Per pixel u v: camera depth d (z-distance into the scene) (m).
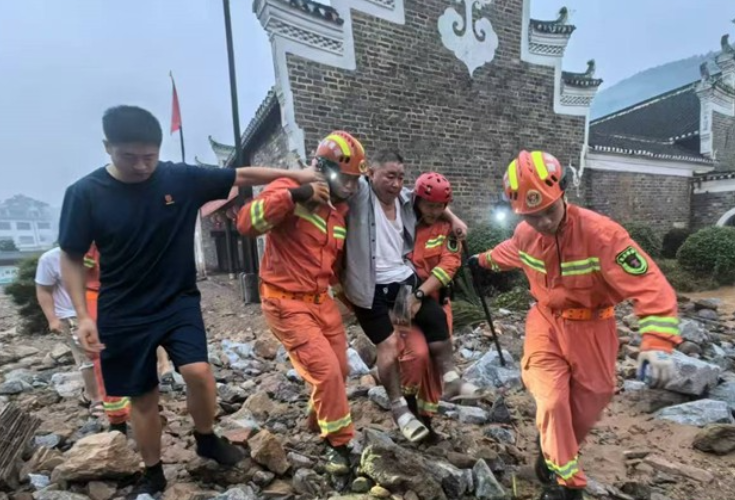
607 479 2.69
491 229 9.10
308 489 2.32
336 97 8.41
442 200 2.55
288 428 3.16
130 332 2.07
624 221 13.47
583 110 12.09
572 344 2.16
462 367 4.74
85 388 3.80
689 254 10.42
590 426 2.25
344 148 2.23
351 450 2.46
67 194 1.99
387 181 2.44
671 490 2.61
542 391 2.16
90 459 2.25
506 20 10.60
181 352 2.10
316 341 2.30
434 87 9.62
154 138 1.88
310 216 2.29
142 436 2.16
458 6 9.86
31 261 8.12
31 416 2.53
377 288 2.50
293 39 7.89
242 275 9.78
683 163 15.02
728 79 18.08
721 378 4.21
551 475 2.48
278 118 8.68
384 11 8.88
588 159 12.42
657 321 1.82
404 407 2.47
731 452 3.06
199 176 2.19
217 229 17.59
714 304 7.69
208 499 2.15
